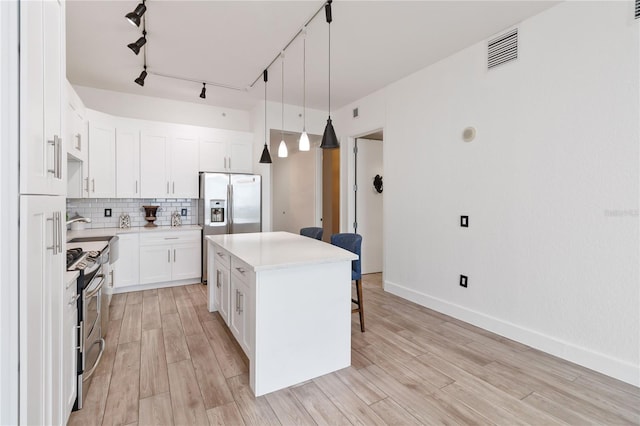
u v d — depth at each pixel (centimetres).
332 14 242
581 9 217
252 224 452
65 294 142
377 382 203
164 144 420
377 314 322
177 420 166
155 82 383
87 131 354
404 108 367
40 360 110
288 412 173
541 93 240
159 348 245
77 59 322
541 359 230
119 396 185
